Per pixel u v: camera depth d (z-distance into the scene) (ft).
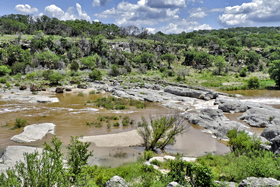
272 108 110.01
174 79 241.35
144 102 135.74
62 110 105.81
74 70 236.84
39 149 54.13
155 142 61.36
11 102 118.42
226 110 112.16
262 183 27.58
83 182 29.43
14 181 20.72
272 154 41.27
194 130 81.56
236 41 455.22
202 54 322.75
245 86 200.54
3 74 184.75
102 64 276.21
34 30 339.36
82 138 68.44
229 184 30.68
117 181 32.27
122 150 60.13
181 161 37.04
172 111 112.06
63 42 287.07
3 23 306.55
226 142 69.56
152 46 368.07
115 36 422.00
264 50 402.93
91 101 130.21
